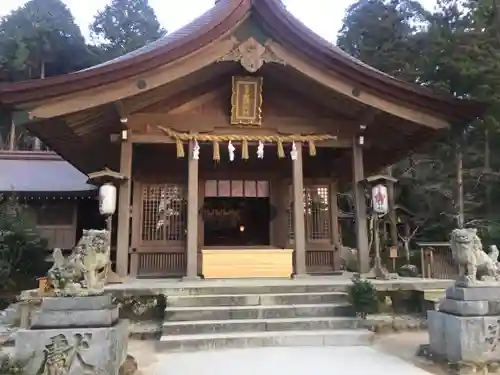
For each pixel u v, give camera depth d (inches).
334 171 490.9
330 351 238.1
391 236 831.7
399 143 447.8
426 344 233.1
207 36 346.3
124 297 293.4
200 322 266.8
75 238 625.3
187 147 414.9
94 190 613.9
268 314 281.7
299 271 381.4
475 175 830.5
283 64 366.0
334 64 364.8
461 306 199.9
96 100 337.1
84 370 169.2
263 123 404.5
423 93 368.5
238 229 544.7
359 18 1187.3
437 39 904.9
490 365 187.9
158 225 452.4
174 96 394.9
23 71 1304.1
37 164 757.3
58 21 1381.6
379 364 210.2
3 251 514.3
